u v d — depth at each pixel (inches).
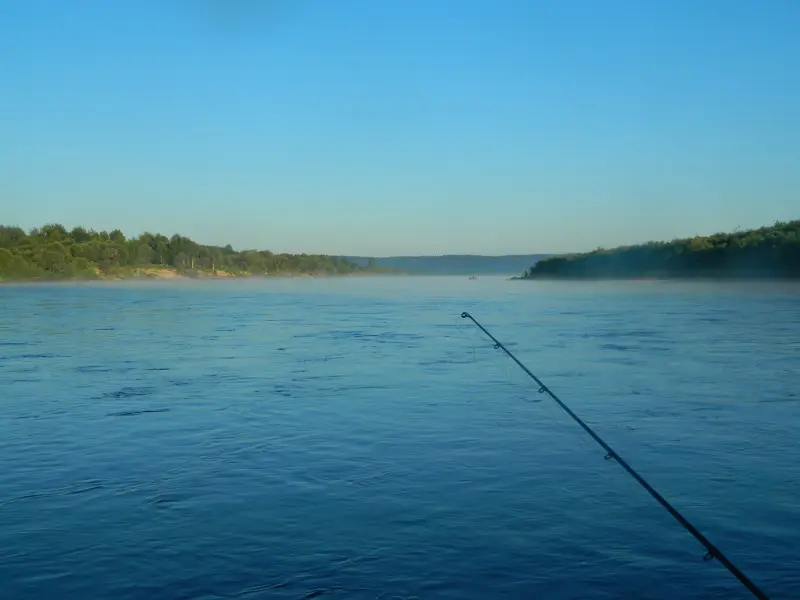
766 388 614.5
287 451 417.4
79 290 3036.4
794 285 2726.4
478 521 309.6
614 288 2977.4
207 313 1596.9
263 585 254.8
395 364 768.9
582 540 290.2
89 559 275.9
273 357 828.6
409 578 258.7
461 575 261.0
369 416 508.7
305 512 320.5
